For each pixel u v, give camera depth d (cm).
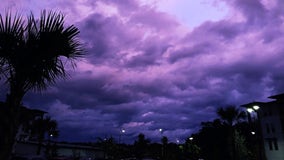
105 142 5450
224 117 3841
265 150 4447
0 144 412
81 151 5309
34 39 474
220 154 4838
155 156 6962
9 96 456
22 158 1791
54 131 4331
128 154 6638
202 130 5434
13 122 435
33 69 475
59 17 501
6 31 472
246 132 4588
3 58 474
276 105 4469
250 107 2402
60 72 506
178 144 7575
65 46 499
